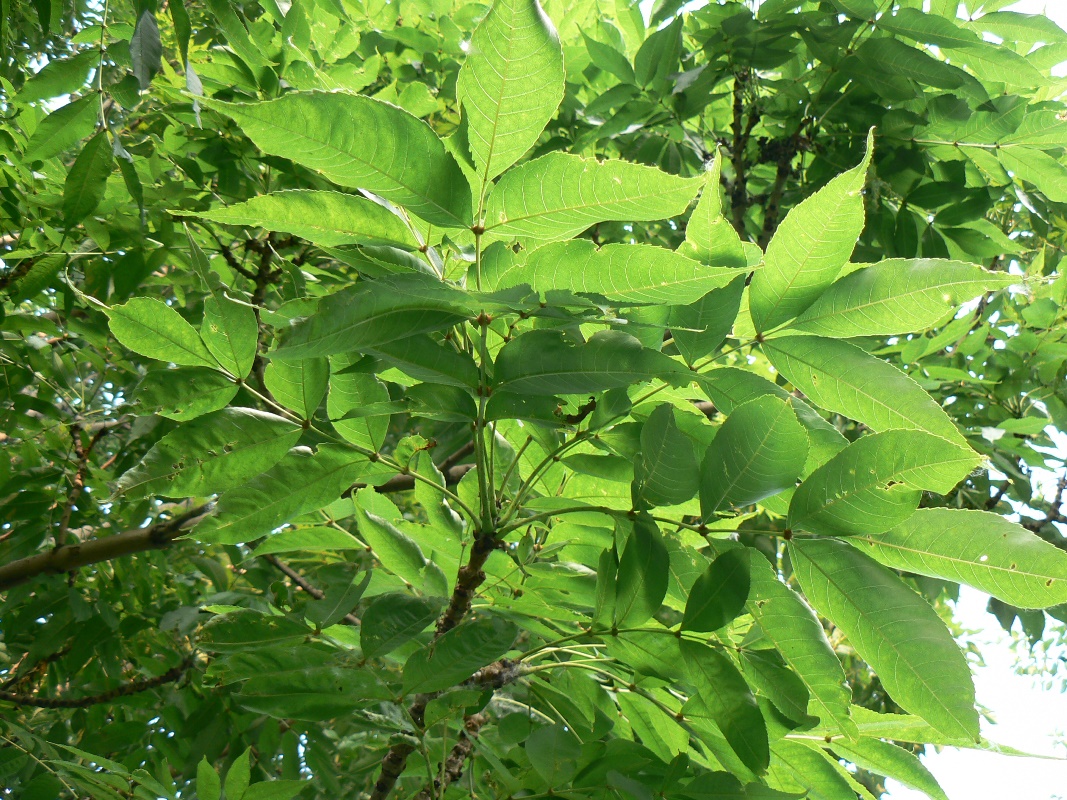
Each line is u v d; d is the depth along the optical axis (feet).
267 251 3.49
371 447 1.90
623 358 1.55
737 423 1.59
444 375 1.61
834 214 1.64
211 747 3.07
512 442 2.15
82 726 3.72
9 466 3.21
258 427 1.80
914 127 3.80
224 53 3.25
